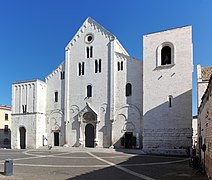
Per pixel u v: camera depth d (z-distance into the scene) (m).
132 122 44.53
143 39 42.31
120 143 45.06
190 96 37.72
